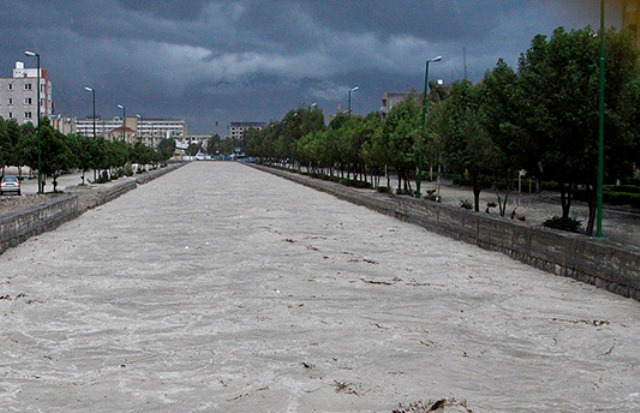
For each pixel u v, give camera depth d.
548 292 16.97
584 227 31.80
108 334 13.17
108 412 9.48
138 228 30.84
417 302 15.96
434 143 38.09
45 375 10.91
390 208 37.47
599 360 11.83
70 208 34.56
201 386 10.43
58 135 51.34
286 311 14.91
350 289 17.38
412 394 10.14
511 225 22.52
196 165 168.75
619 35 23.50
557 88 24.14
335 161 73.88
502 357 11.93
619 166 24.08
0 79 122.06
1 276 18.86
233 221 34.25
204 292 16.88
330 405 9.72
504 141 28.88
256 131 189.25
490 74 34.25
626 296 16.27
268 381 10.64
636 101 23.80
